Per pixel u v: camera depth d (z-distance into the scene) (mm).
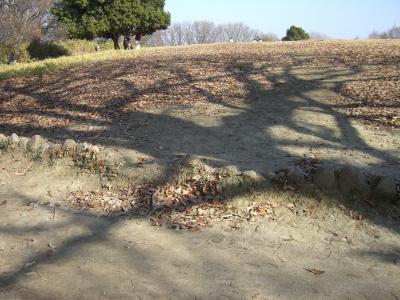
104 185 5535
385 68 10156
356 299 3273
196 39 64062
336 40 21516
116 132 7430
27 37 20453
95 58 16938
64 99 10250
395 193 4383
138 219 4676
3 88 12484
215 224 4438
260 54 15227
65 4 24000
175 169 5449
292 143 6184
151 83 10797
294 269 3672
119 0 24672
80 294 3420
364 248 3930
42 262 3916
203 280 3553
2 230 4566
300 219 4395
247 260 3818
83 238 4340
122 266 3793
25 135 7859
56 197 5363
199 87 9891
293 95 8672
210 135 6820
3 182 5883
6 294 3451
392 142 5898
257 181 4863
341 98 8148
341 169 4723
